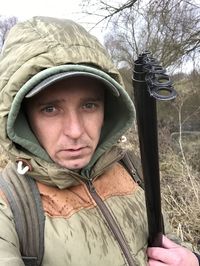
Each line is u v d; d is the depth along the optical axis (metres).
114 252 0.40
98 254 0.38
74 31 0.38
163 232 0.48
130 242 0.42
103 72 0.38
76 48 0.37
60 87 0.37
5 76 0.37
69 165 0.38
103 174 0.45
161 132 2.44
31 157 0.39
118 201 0.44
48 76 0.36
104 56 0.40
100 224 0.40
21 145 0.38
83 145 0.38
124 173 0.48
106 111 0.44
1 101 0.37
